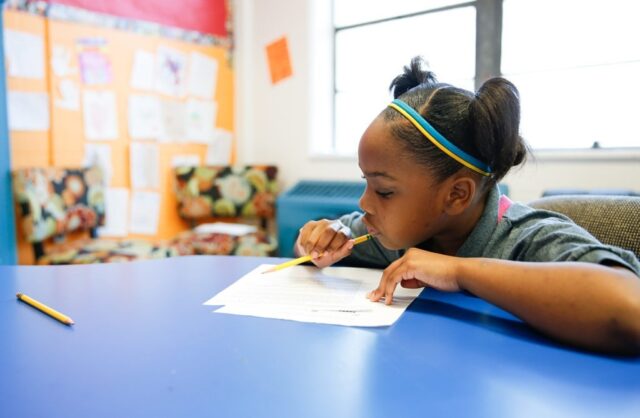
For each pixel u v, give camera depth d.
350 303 0.63
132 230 2.44
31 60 2.01
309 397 0.37
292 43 2.64
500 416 0.35
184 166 2.58
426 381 0.40
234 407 0.36
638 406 0.36
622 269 0.50
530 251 0.64
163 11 2.47
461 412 0.35
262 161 2.86
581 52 1.93
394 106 0.65
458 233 0.71
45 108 2.07
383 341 0.49
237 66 2.83
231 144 2.86
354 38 2.59
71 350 0.47
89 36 2.20
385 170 0.63
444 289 0.61
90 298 0.66
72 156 2.18
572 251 0.56
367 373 0.42
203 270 0.82
